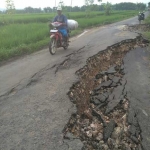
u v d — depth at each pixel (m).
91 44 10.89
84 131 3.82
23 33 14.14
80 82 5.82
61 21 9.25
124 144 3.53
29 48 10.17
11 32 14.54
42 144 3.25
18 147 3.20
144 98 5.32
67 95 4.90
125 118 4.32
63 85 5.47
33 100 4.68
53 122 3.81
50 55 8.82
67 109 4.26
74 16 33.75
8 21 23.73
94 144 3.48
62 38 9.21
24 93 5.07
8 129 3.64
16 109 4.31
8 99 4.78
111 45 10.16
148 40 12.02
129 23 25.73
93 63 7.82
